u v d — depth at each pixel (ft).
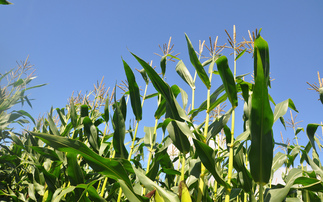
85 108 10.43
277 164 9.14
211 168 5.57
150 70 6.71
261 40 4.86
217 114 10.19
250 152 4.91
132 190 5.39
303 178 5.78
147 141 8.84
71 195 7.65
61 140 5.21
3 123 8.93
